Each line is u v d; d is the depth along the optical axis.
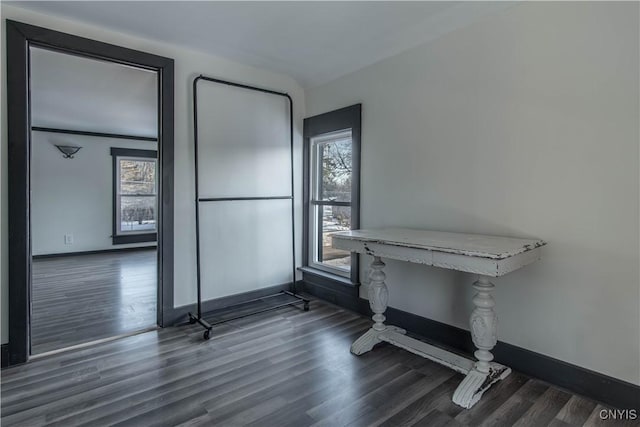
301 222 3.84
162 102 2.85
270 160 3.54
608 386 1.85
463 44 2.39
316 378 2.11
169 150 2.89
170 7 2.27
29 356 2.35
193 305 3.08
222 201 3.24
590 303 1.90
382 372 2.18
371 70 3.04
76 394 1.93
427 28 2.50
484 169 2.30
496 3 2.16
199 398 1.90
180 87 2.93
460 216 2.45
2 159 2.20
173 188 2.93
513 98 2.15
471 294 2.43
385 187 2.95
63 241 6.00
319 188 3.79
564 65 1.94
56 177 5.90
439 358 2.18
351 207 3.24
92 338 2.68
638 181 1.73
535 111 2.06
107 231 6.39
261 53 3.01
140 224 6.80
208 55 3.05
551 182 2.01
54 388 1.99
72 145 5.96
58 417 1.73
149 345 2.56
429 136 2.62
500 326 2.27
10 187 2.22
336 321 3.04
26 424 1.68
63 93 3.83
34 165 5.71
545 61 2.01
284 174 3.66
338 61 3.13
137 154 6.63
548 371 2.05
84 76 3.31
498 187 2.24
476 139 2.34
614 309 1.82
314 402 1.86
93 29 2.50
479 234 2.34
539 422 1.70
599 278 1.86
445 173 2.53
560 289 2.00
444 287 2.58
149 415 1.75
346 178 3.48
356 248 2.31
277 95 3.55
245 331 2.82
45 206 5.82
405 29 2.54
